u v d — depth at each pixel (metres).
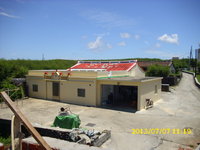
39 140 2.63
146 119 12.82
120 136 9.51
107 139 9.02
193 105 17.75
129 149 7.99
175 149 8.03
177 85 33.22
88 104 17.39
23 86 21.17
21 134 2.82
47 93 20.19
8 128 8.84
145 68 41.31
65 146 5.83
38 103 18.09
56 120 9.96
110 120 12.52
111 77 19.55
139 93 15.38
